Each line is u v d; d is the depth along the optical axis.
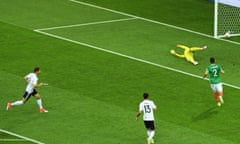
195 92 76.38
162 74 80.50
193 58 84.25
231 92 76.69
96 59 83.69
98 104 73.31
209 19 98.50
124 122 69.94
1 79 78.38
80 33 91.50
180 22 97.25
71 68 81.25
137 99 74.50
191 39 91.44
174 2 104.88
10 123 69.50
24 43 87.69
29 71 80.44
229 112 72.31
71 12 98.88
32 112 71.62
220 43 90.69
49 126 69.06
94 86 77.12
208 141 66.81
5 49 85.81
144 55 85.44
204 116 71.50
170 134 67.94
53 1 102.69
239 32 94.19
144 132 68.25
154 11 100.81
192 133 68.25
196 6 103.56
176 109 72.75
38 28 92.50
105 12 99.56
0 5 100.12
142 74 80.31
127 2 103.88
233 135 67.94
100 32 92.19
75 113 71.50
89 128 68.75
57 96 74.75
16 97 74.62
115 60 83.62
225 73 81.56
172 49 87.62
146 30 93.62
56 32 91.44
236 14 97.31
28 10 98.69
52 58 83.69
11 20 94.75
